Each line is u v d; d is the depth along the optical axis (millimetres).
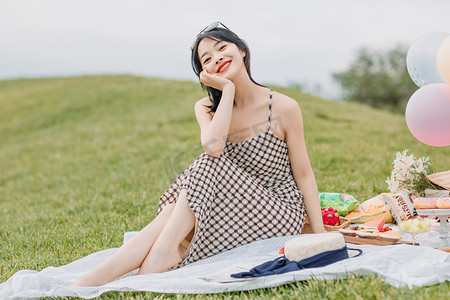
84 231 4863
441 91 3188
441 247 2869
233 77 3281
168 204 3094
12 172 12352
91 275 2725
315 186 3396
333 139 11680
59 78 27422
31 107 20594
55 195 8719
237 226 3115
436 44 3332
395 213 3633
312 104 18281
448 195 3543
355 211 3906
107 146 13484
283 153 3355
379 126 14656
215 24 3355
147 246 2875
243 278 2547
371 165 7652
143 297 2564
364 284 2334
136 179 8633
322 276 2457
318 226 3324
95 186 8852
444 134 3191
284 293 2385
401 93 43531
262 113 3316
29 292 2623
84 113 18922
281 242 3084
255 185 3150
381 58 45625
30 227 5691
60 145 14695
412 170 3736
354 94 45969
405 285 2289
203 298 2463
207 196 2969
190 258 3004
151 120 15961
